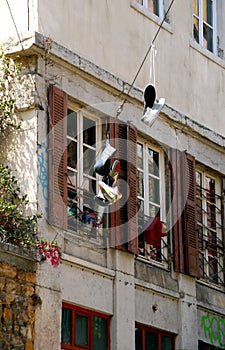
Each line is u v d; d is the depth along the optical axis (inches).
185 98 802.8
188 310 757.9
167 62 789.9
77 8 711.1
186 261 763.4
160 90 776.9
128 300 704.4
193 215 777.6
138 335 715.4
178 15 812.0
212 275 802.2
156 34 757.3
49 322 637.3
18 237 630.5
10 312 615.5
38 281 636.7
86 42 714.8
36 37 666.8
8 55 674.2
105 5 737.0
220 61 850.8
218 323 791.7
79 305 668.7
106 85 722.2
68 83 692.7
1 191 646.5
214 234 815.1
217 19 854.5
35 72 669.3
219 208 826.8
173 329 743.7
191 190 781.9
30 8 682.2
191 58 818.2
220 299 799.1
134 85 749.9
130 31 756.6
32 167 655.8
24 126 664.4
